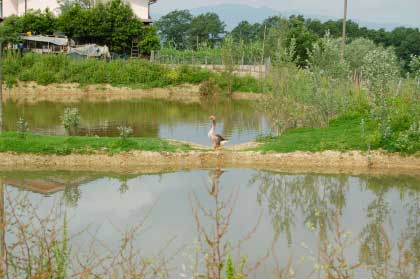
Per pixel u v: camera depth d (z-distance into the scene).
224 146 24.06
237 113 37.50
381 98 22.36
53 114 34.81
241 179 19.44
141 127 30.02
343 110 25.62
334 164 21.27
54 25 56.44
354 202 16.97
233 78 51.25
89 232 13.18
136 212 15.15
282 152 21.86
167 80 52.22
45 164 20.59
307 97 25.34
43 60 51.22
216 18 117.69
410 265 11.55
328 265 8.12
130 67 52.38
